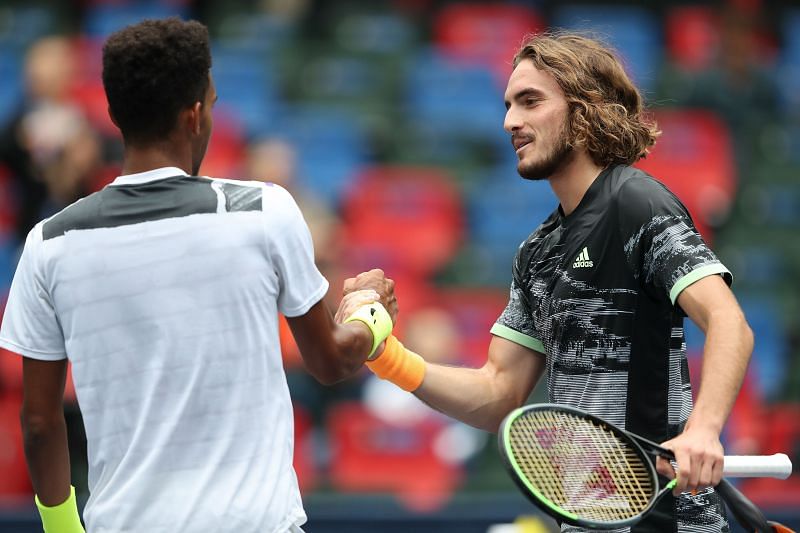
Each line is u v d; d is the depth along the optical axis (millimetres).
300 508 11656
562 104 13766
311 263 11797
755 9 49688
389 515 25500
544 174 13836
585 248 13312
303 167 42781
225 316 11312
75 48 46750
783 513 25766
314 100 45938
